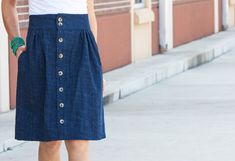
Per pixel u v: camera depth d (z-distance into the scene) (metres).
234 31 23.09
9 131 8.98
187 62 16.09
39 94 5.03
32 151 8.45
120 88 12.30
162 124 10.01
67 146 5.14
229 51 19.83
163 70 14.47
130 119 10.40
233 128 9.68
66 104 5.02
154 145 8.71
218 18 22.84
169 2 17.59
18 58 5.09
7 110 10.48
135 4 16.00
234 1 24.41
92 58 5.08
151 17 16.38
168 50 17.59
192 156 8.12
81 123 5.02
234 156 8.11
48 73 5.00
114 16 14.48
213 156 8.11
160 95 12.60
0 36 10.26
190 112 10.95
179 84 13.87
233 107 11.35
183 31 19.06
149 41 16.56
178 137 9.13
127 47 15.25
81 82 5.02
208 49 17.78
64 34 5.02
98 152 8.38
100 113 5.10
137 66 14.94
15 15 5.26
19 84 5.09
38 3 5.04
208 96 12.42
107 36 14.20
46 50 5.01
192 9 19.84
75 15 5.05
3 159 8.06
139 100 12.10
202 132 9.43
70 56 5.03
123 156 8.17
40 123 5.05
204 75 15.09
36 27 5.04
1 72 10.33
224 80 14.31
